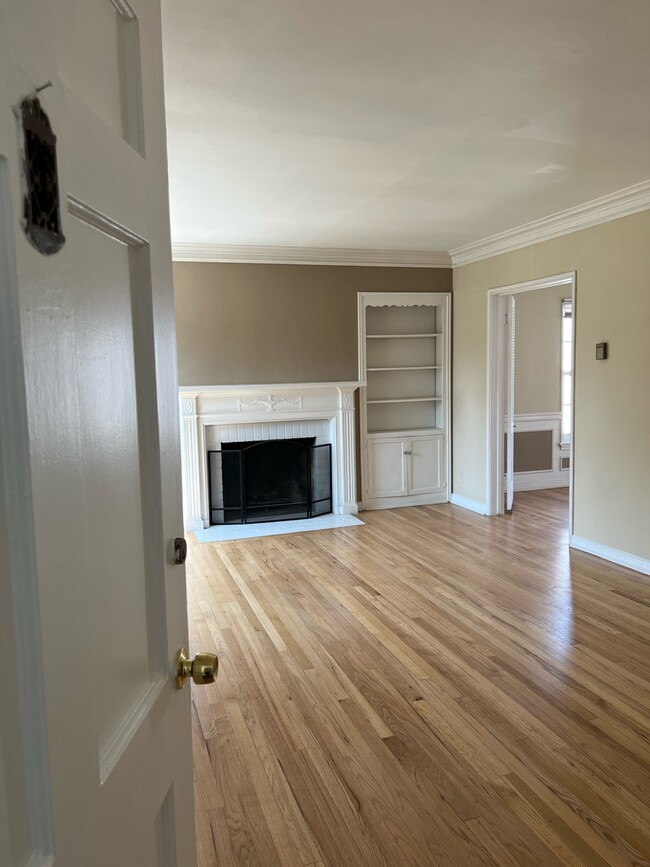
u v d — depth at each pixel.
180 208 4.40
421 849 1.97
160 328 0.92
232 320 5.88
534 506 6.61
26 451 0.49
